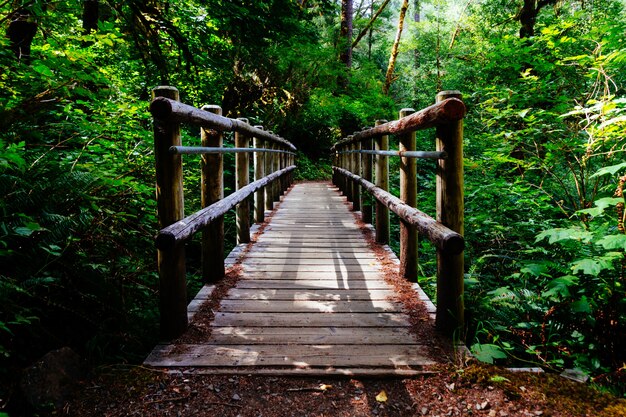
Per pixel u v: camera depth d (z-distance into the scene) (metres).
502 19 10.47
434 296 3.63
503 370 2.03
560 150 3.54
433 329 2.50
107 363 2.16
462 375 1.98
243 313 2.77
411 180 3.29
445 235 2.10
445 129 2.31
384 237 4.70
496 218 4.16
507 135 4.21
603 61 3.56
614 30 3.66
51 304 2.23
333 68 13.66
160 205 2.32
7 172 2.38
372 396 1.87
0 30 3.30
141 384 1.92
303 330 2.51
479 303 2.89
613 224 2.81
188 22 6.67
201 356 2.18
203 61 6.86
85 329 2.42
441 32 13.95
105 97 3.51
